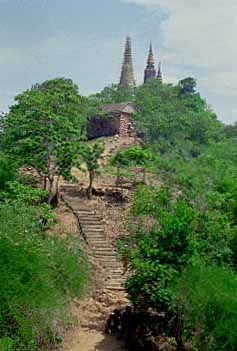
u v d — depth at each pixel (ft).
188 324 55.98
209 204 77.05
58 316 59.57
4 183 94.48
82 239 92.53
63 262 65.00
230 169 108.17
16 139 106.42
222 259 63.52
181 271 58.49
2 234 57.52
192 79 233.96
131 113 189.26
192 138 201.98
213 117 228.84
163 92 222.89
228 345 52.06
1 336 49.88
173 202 74.90
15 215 68.28
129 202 105.91
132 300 61.21
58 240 74.33
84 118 175.63
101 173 125.90
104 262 87.40
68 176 104.17
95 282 81.46
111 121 188.03
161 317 61.36
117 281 83.46
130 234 73.31
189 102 223.10
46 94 109.29
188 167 113.39
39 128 101.60
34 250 57.16
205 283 54.03
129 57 286.25
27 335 51.42
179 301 56.29
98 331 69.26
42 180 114.21
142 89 218.59
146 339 62.64
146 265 58.85
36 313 53.31
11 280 51.06
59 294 60.18
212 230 65.46
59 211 102.27
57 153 103.60
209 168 102.47
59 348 60.85
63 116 108.99
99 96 247.50
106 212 102.83
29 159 103.19
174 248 60.39
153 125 185.78
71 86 134.92
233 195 82.12
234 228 69.00
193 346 57.21
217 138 206.39
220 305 52.13
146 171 126.72
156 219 69.97
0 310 50.06
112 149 159.43
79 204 105.91
